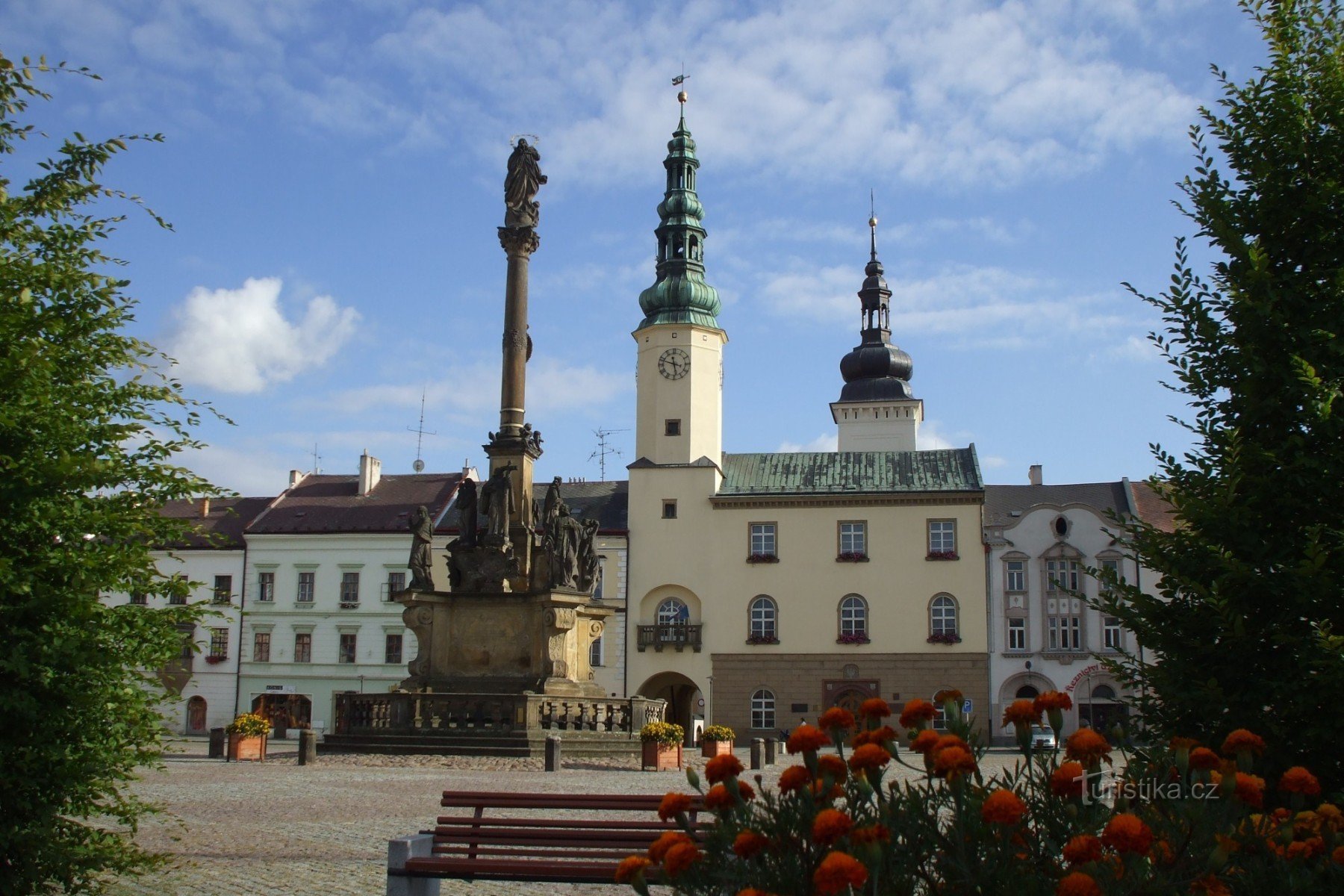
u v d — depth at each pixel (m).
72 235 11.77
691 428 74.06
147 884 13.30
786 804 7.54
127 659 11.29
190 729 74.38
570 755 31.66
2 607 10.79
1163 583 12.09
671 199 77.94
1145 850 6.74
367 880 13.69
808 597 71.00
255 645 75.00
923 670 69.25
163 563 76.06
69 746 11.09
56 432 11.09
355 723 34.28
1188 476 12.42
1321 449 11.67
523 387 36.50
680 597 72.38
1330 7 13.11
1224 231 12.46
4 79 12.03
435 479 79.88
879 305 107.00
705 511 72.69
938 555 70.25
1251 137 12.86
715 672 70.81
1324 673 10.46
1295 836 7.99
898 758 7.82
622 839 11.04
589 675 35.34
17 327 11.19
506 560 34.62
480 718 32.41
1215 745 11.45
